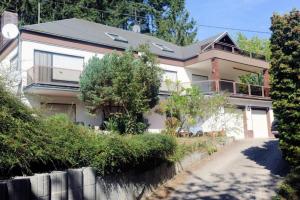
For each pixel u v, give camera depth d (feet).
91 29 83.10
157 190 37.68
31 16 116.47
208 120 70.59
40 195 20.53
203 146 55.36
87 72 59.98
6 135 20.59
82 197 24.23
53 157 23.06
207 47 90.74
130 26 140.77
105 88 56.80
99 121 69.62
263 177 41.11
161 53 88.99
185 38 147.43
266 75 99.91
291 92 38.96
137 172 33.12
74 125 26.73
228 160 51.88
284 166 44.65
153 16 150.51
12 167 20.61
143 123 62.44
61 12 120.16
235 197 34.17
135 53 62.64
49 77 62.75
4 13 76.69
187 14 151.33
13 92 23.44
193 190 37.55
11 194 18.49
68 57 69.10
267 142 66.80
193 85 77.05
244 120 89.51
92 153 25.85
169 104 66.90
